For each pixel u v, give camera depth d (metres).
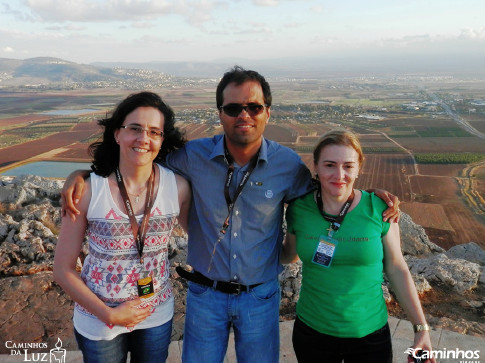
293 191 3.51
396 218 3.32
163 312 3.29
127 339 3.32
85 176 3.11
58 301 5.70
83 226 3.08
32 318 5.30
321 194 3.39
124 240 3.04
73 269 3.07
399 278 3.38
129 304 3.04
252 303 3.48
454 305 6.21
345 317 3.24
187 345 3.62
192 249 3.61
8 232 7.89
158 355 3.38
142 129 3.00
